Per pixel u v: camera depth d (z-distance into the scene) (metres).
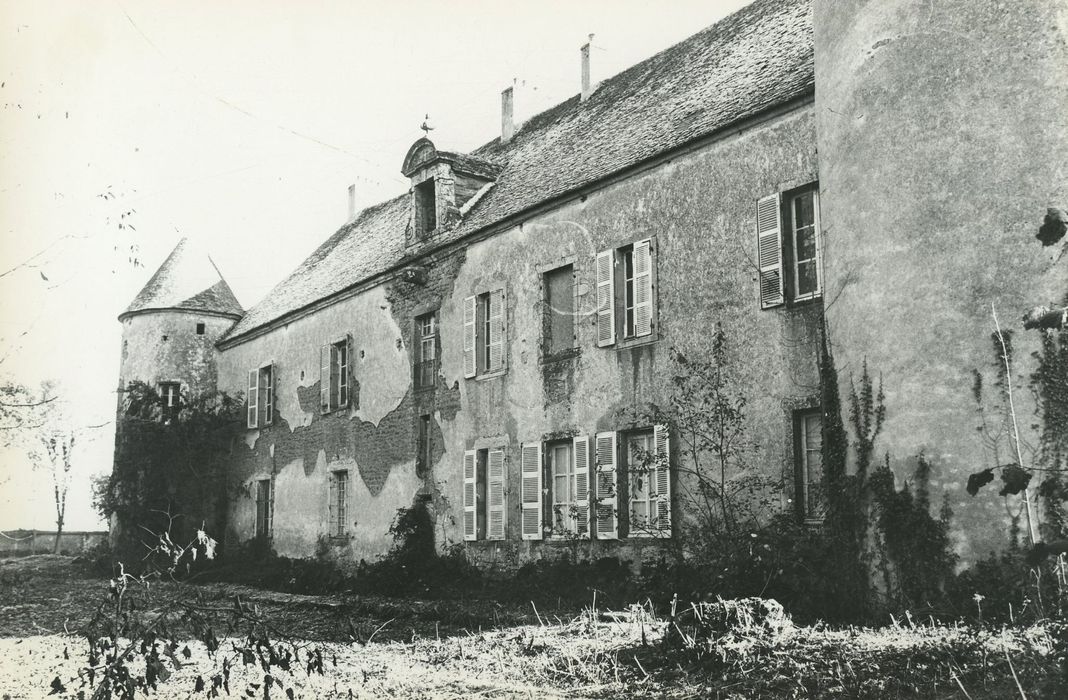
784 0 15.40
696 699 6.68
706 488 11.76
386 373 20.03
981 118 8.84
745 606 8.20
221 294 29.64
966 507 8.39
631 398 13.49
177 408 26.95
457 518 17.08
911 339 8.94
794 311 11.30
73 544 38.22
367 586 17.95
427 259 18.80
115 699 7.53
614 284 14.02
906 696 6.20
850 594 9.21
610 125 16.69
